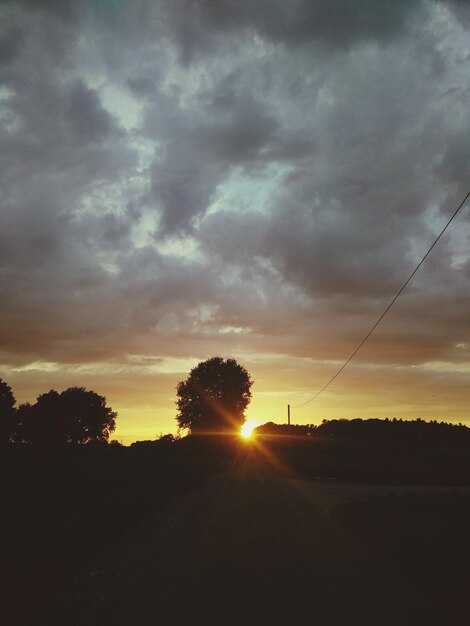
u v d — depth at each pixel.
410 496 14.13
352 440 82.31
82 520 14.30
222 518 16.30
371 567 9.09
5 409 80.69
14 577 8.26
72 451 64.12
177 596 7.34
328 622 6.14
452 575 7.13
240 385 88.50
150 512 18.02
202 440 78.69
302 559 9.81
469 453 56.28
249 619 6.28
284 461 57.44
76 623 6.31
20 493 21.12
